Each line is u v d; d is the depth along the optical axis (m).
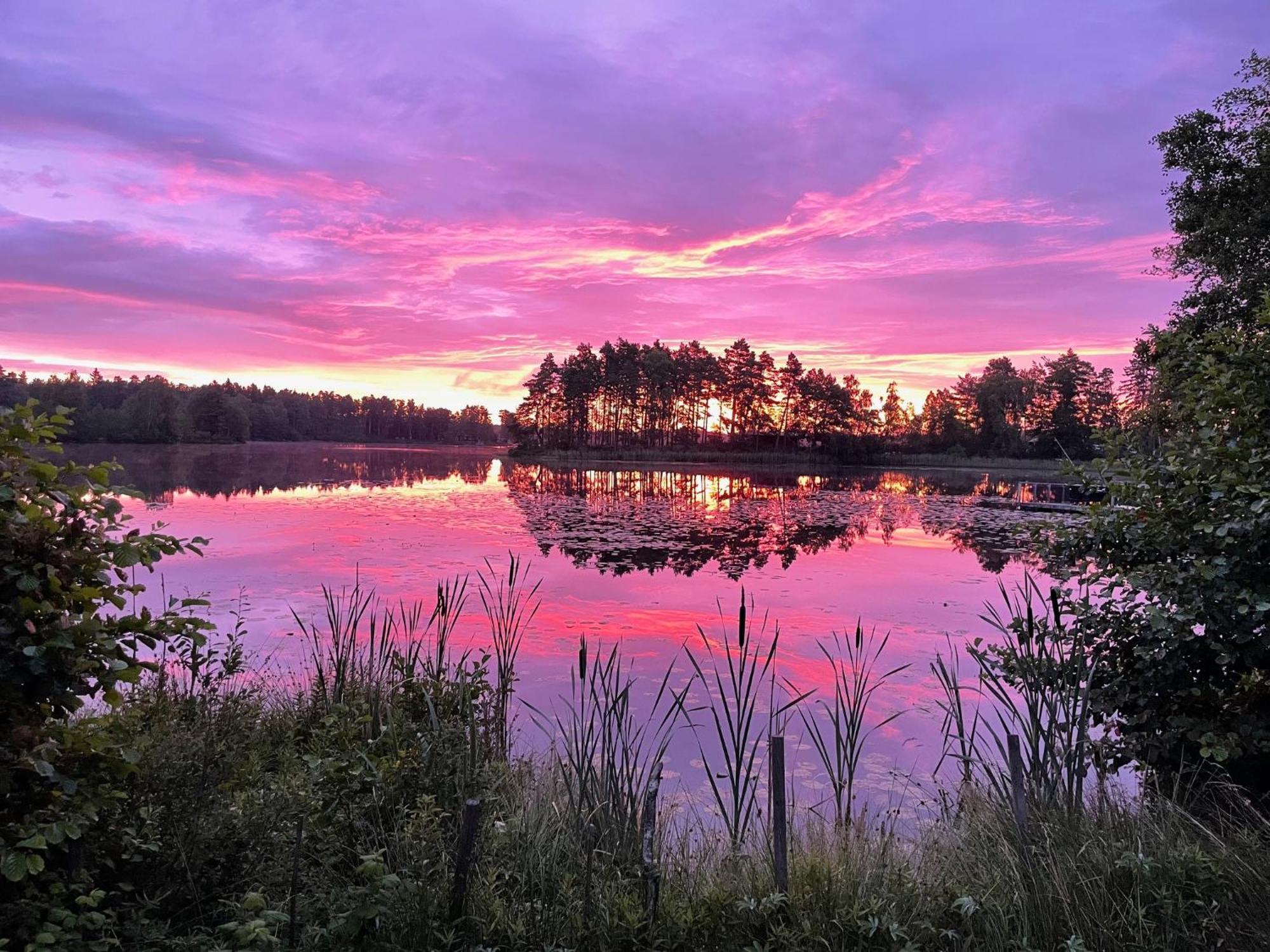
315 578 10.38
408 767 3.42
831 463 67.88
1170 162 15.64
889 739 5.38
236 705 4.18
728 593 10.09
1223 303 14.62
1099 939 2.66
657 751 5.07
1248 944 2.61
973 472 59.59
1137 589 3.61
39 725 2.19
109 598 2.27
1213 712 3.55
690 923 2.69
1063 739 3.62
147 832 2.62
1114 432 4.05
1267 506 3.21
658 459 70.56
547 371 81.00
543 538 15.25
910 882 2.95
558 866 3.08
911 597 9.89
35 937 2.00
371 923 2.48
